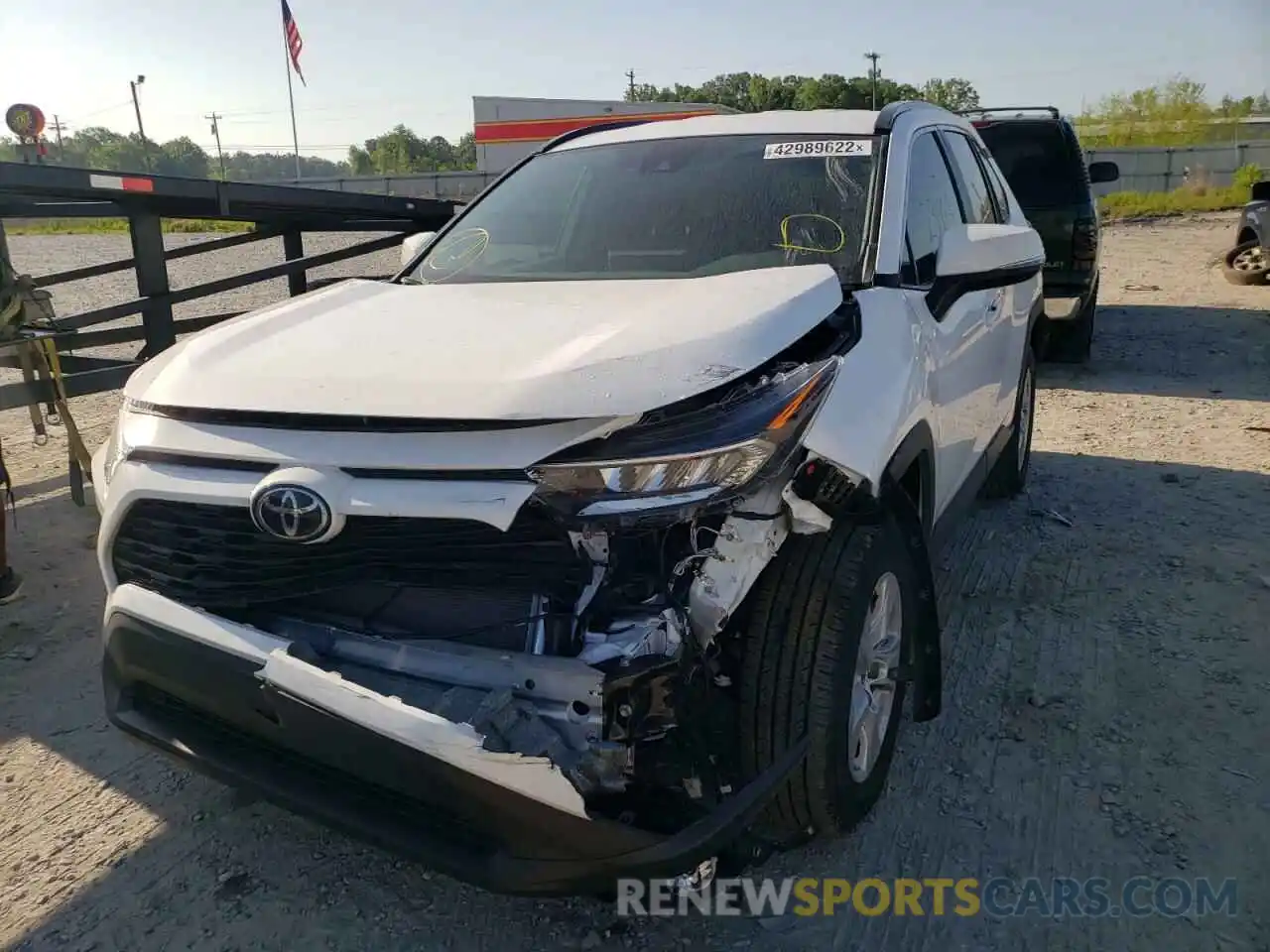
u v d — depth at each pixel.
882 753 2.85
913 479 3.10
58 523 5.43
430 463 2.12
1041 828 2.86
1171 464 6.14
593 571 2.19
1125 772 3.10
